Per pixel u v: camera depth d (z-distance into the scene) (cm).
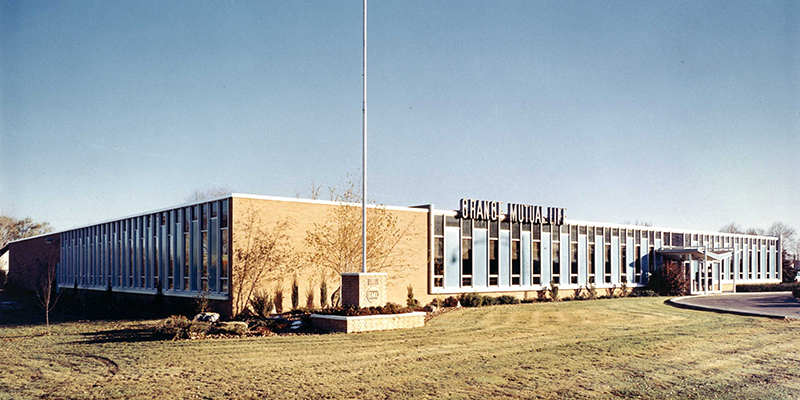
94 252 3878
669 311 2919
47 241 4694
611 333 2033
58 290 4416
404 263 3058
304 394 1132
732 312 2842
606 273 4262
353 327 1992
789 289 5550
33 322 2498
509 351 1631
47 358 1507
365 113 2250
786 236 10644
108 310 2994
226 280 2516
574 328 2173
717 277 5088
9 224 7281
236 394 1127
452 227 3312
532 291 3691
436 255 3225
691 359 1537
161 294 2970
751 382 1278
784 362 1509
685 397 1150
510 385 1223
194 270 2772
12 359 1497
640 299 3838
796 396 1164
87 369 1355
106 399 1088
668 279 4478
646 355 1588
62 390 1155
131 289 3325
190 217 2825
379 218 2966
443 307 3078
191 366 1388
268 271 2562
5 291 5059
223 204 2575
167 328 1862
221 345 1703
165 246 3022
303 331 2011
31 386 1191
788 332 2088
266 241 2569
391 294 2983
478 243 3431
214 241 2630
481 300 3175
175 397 1102
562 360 1503
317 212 2742
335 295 2734
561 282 3888
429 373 1331
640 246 4594
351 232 2839
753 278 5788
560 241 3916
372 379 1266
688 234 5116
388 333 1988
